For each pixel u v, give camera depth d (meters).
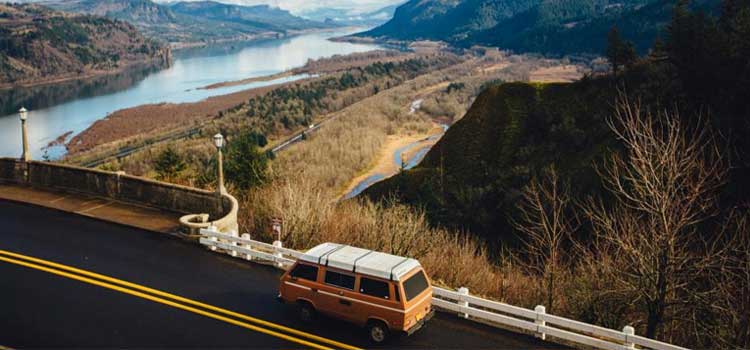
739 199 30.11
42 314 15.74
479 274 25.12
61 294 16.95
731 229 25.30
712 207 28.58
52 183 27.12
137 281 18.03
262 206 28.69
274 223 20.78
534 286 24.17
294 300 15.92
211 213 23.50
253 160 36.78
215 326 15.50
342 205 33.31
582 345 15.45
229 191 33.44
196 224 21.52
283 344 14.72
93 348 14.15
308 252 16.19
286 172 40.41
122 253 20.17
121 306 16.39
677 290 20.28
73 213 23.94
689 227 26.33
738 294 19.50
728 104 39.75
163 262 19.59
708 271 20.62
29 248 20.19
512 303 22.69
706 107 40.84
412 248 25.02
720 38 43.59
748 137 35.22
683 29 47.41
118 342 14.48
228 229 21.94
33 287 17.31
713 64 42.03
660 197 17.92
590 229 33.31
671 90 43.94
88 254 19.92
